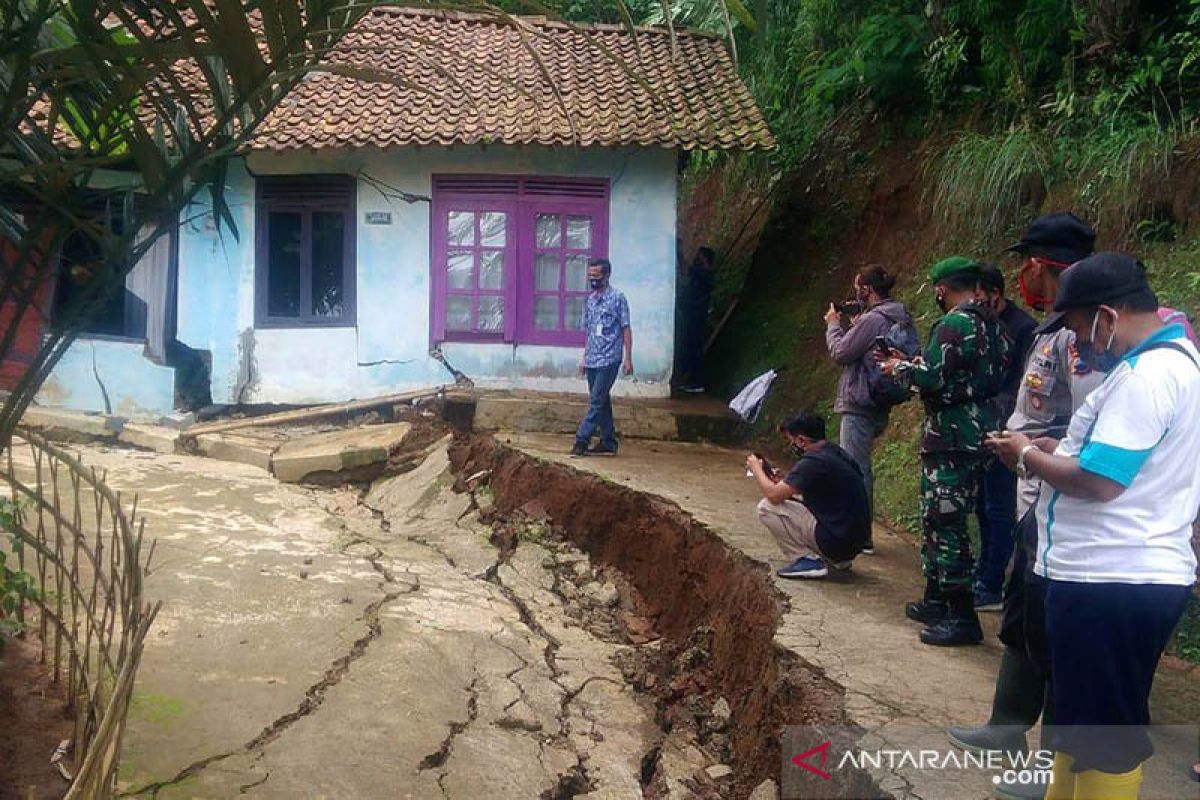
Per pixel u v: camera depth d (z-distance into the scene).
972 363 5.42
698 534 7.88
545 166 12.66
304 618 6.79
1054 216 4.39
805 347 12.22
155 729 5.06
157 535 8.33
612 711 6.34
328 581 7.63
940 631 5.61
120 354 12.84
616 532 8.89
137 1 3.53
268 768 4.86
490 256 12.84
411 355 12.91
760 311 13.63
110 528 8.29
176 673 5.71
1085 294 3.36
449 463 10.84
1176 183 8.16
